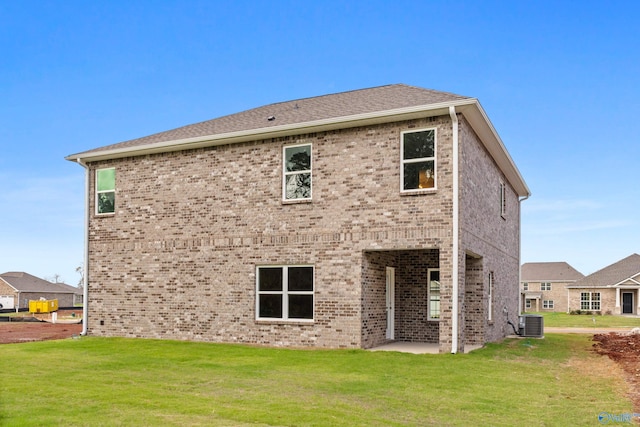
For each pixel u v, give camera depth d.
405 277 16.58
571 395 8.86
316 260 14.53
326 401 7.90
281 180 15.25
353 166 14.30
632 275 52.50
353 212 14.19
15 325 24.50
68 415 6.74
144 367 11.08
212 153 16.33
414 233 13.41
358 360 11.91
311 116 15.34
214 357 12.54
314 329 14.41
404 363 11.55
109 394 8.16
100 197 18.03
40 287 66.50
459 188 13.06
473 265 15.99
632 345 17.38
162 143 16.53
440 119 13.41
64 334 19.11
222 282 15.81
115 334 17.30
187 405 7.42
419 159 13.57
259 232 15.39
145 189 17.25
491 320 17.70
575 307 56.16
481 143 15.88
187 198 16.56
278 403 7.66
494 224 17.98
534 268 69.94
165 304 16.59
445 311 12.99
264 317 15.22
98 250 17.83
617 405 8.12
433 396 8.47
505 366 11.66
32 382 9.23
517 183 21.91
